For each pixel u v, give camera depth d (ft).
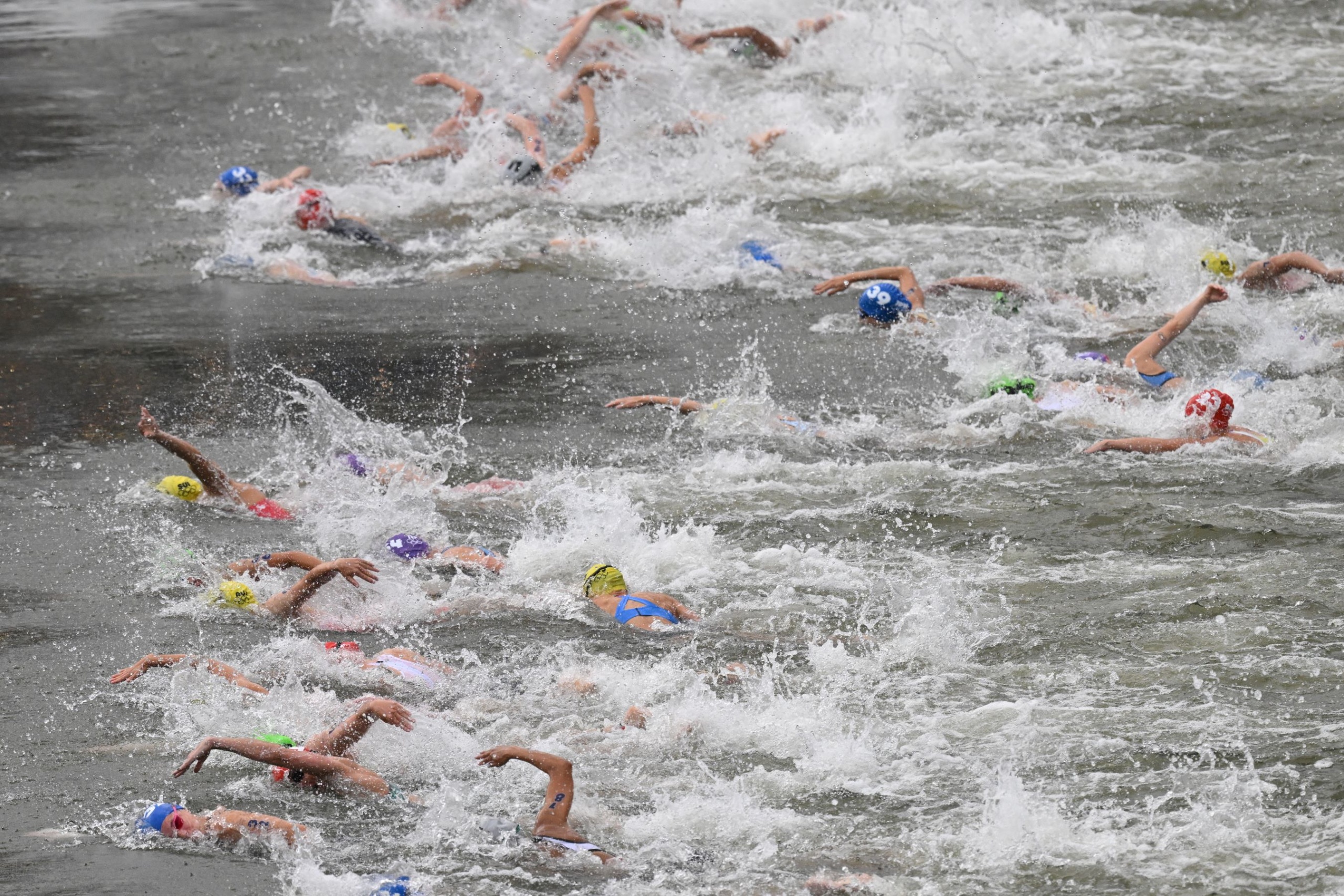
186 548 117.39
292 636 103.76
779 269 183.73
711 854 76.64
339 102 257.96
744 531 118.21
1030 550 112.16
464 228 202.28
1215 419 130.62
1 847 78.18
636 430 139.74
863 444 135.64
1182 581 105.50
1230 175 209.05
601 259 190.19
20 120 252.01
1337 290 167.94
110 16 323.78
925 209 202.18
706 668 97.35
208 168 227.20
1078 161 217.77
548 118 234.17
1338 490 120.37
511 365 157.28
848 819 79.15
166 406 147.95
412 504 124.67
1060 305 168.04
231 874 75.51
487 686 96.32
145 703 93.97
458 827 79.77
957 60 260.83
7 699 94.48
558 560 114.62
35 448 138.00
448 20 303.89
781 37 281.54
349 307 176.86
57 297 181.27
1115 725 86.69
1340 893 69.21
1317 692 88.89
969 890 72.13
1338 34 272.72
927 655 97.45
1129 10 289.12
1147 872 72.28
